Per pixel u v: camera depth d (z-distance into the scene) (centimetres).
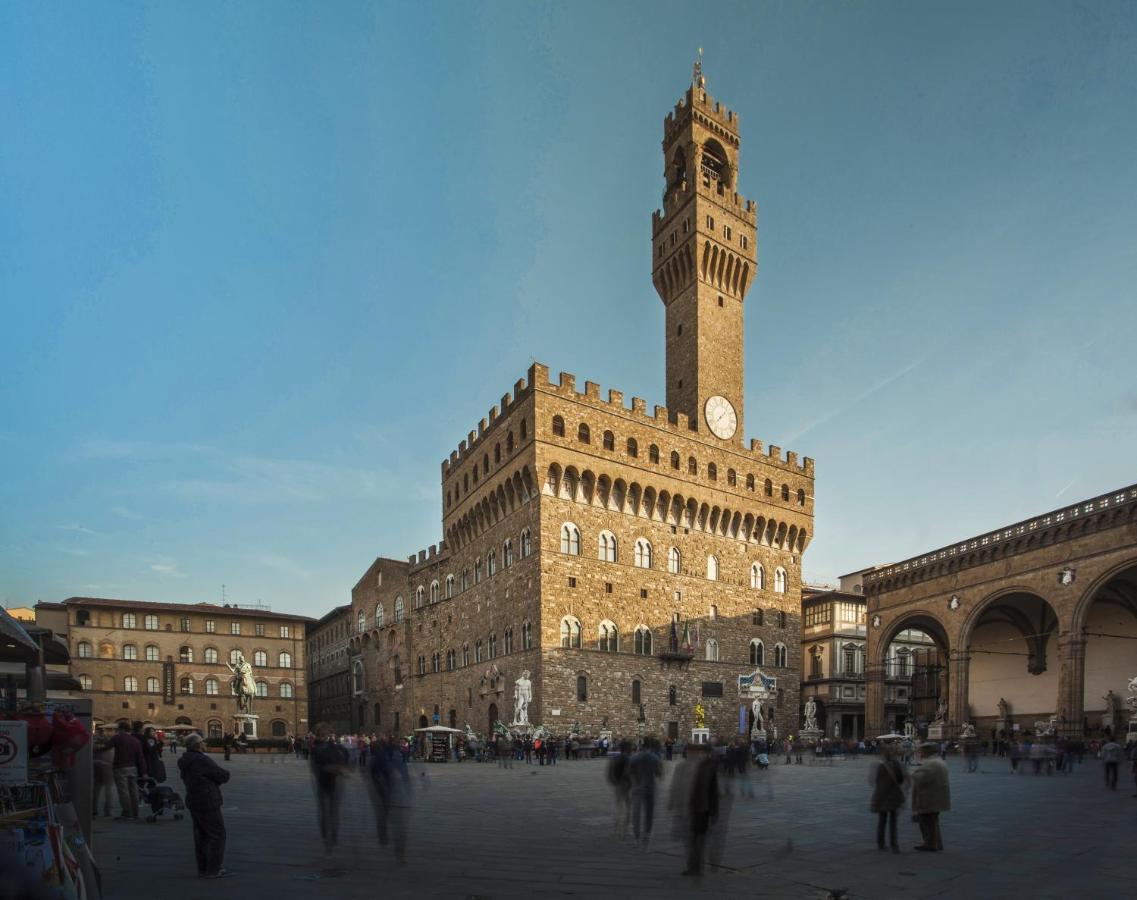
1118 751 3888
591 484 8125
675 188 9819
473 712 8825
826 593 10888
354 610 12631
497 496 8600
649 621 8256
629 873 1727
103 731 7025
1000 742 7225
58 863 1121
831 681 10500
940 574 7794
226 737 8169
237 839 2173
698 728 7956
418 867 1773
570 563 7825
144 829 2347
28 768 1342
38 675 2358
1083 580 6319
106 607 12269
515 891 1534
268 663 13175
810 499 9950
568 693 7544
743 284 9656
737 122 9969
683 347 9388
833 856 1962
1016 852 2025
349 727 13150
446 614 9844
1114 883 1661
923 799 2047
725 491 9106
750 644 9012
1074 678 6281
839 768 5681
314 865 1789
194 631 12794
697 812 1725
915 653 10069
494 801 3262
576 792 3678
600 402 8319
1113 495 6172
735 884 1625
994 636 8356
